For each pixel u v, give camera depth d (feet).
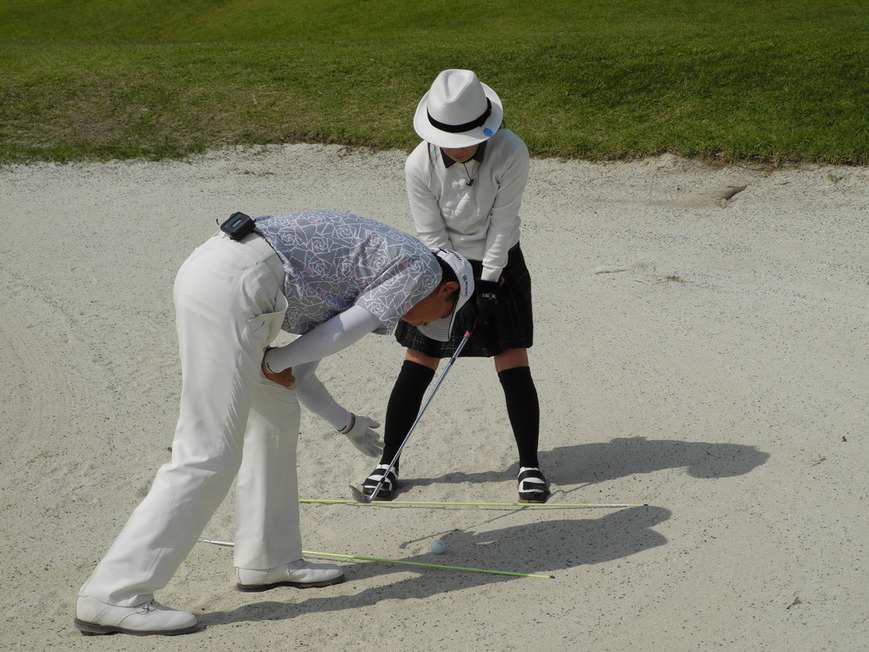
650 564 11.29
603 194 28.25
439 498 13.42
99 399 17.03
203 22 77.00
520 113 33.76
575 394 16.38
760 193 27.20
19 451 15.24
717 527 11.97
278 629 10.24
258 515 10.93
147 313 21.21
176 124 35.42
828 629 9.85
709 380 16.49
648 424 15.10
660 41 39.60
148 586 9.80
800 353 17.33
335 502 13.43
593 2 71.31
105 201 29.91
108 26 77.71
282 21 74.28
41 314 21.12
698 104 32.40
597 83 35.12
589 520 12.48
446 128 12.02
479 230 12.89
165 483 9.70
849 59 33.76
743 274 21.95
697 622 10.12
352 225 9.98
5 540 12.62
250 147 33.45
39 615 10.68
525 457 13.33
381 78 38.27
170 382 17.74
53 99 37.65
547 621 10.28
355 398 16.74
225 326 9.33
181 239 26.48
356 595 11.00
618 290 21.27
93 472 14.53
